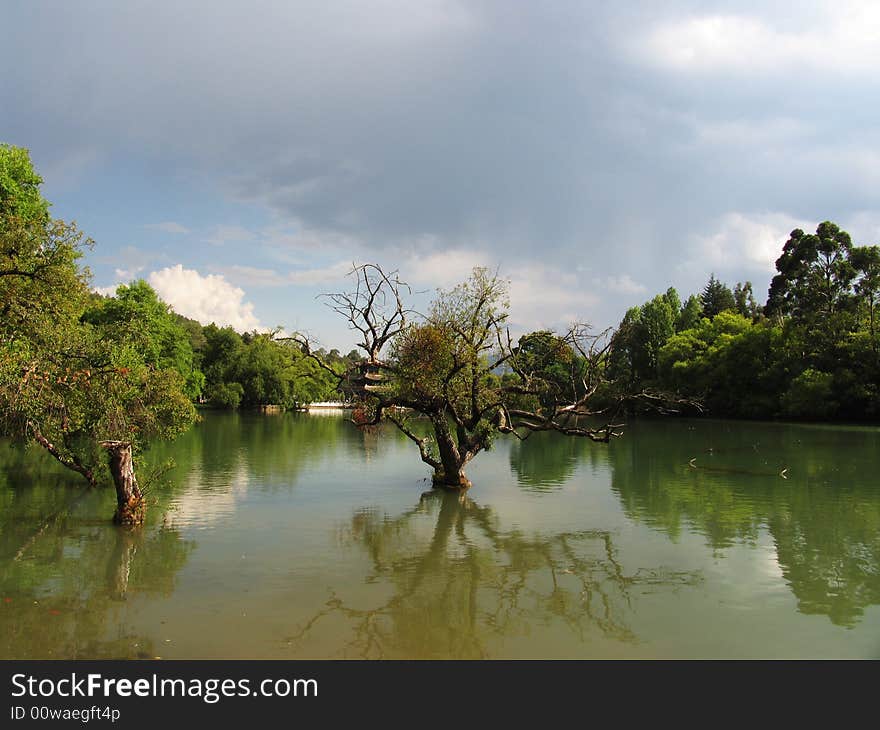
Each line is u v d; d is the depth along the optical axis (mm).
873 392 65375
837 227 74188
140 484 24750
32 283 18516
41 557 16141
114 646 10945
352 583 14297
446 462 27375
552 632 11648
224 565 15570
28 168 31344
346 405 30500
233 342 105625
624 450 43312
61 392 17234
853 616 12422
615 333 29609
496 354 28719
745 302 120750
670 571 15344
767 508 22891
